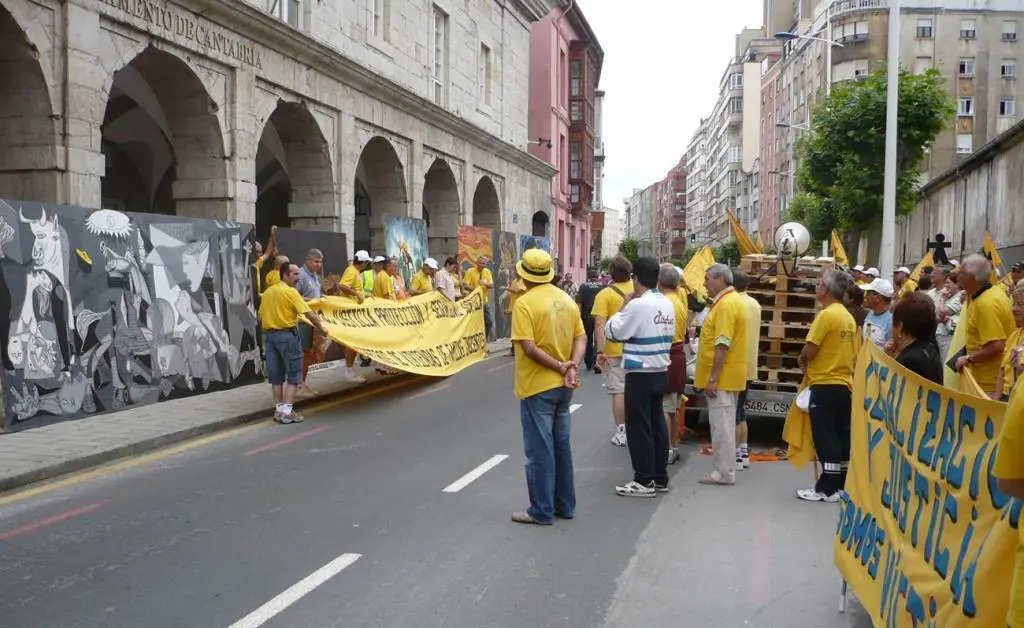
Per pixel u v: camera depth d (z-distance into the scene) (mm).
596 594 5422
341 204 20156
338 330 12922
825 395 7672
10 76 11906
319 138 19516
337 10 19766
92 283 10648
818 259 11078
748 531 6855
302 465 9023
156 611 5035
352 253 20641
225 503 7469
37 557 6008
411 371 14047
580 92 49250
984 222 30641
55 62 12000
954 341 8359
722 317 8258
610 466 9297
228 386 13117
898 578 4211
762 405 10664
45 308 9930
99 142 12797
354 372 15266
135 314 11352
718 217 119500
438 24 26719
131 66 14859
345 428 11219
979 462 3484
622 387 10258
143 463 8984
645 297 7930
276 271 14477
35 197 12109
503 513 7254
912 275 15648
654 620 5027
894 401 4504
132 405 11328
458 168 28156
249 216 16547
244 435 10625
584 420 12305
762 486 8445
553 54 42844
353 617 4977
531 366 6957
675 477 8820
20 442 9289
